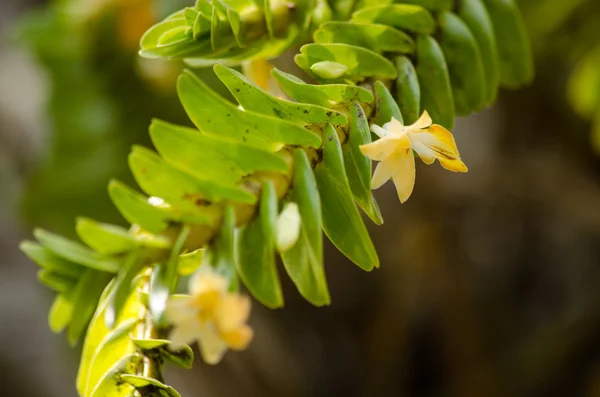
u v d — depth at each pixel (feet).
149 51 1.13
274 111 1.07
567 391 2.97
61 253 1.04
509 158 2.87
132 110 2.42
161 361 1.04
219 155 1.04
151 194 1.03
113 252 1.03
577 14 2.17
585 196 2.84
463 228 3.00
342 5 1.22
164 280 1.01
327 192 1.07
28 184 2.60
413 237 2.91
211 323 0.99
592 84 2.04
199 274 1.01
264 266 1.03
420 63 1.19
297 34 1.17
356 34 1.17
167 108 2.39
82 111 2.45
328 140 1.06
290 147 1.06
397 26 1.20
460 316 2.94
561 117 2.71
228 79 1.06
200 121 1.06
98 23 2.33
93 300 1.06
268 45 1.16
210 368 3.03
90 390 1.06
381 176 1.05
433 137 1.05
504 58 1.32
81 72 2.43
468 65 1.23
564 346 2.98
